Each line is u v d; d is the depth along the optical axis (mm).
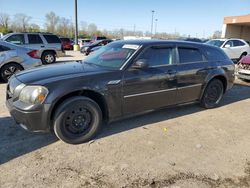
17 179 2678
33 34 12469
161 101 4309
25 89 3170
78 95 3434
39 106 3100
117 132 3938
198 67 4770
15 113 3234
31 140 3562
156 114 4836
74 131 3443
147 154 3297
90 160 3102
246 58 8586
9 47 7395
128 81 3744
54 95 3145
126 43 4328
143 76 3910
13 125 4043
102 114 3766
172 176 2828
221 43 14328
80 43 32938
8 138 3598
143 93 3975
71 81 3283
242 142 3775
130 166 3000
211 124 4465
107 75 3582
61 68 3822
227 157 3303
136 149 3420
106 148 3420
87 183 2658
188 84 4648
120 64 3840
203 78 4898
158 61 4211
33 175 2760
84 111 3465
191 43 4863
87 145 3490
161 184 2680
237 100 6219
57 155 3191
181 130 4129
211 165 3088
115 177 2775
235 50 14328
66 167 2932
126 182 2693
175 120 4570
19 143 3467
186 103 4840
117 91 3664
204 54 5000
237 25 28094
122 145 3521
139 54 3945
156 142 3652
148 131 4023
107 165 3004
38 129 3215
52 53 12992
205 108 5293
